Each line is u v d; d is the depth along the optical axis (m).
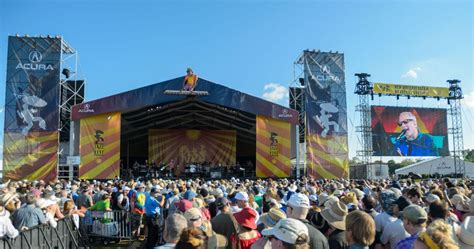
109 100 25.64
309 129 27.48
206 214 6.60
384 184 14.05
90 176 25.11
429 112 37.75
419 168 42.44
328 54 28.53
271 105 26.70
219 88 26.41
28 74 25.59
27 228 7.04
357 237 3.91
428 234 3.04
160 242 11.23
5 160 24.78
